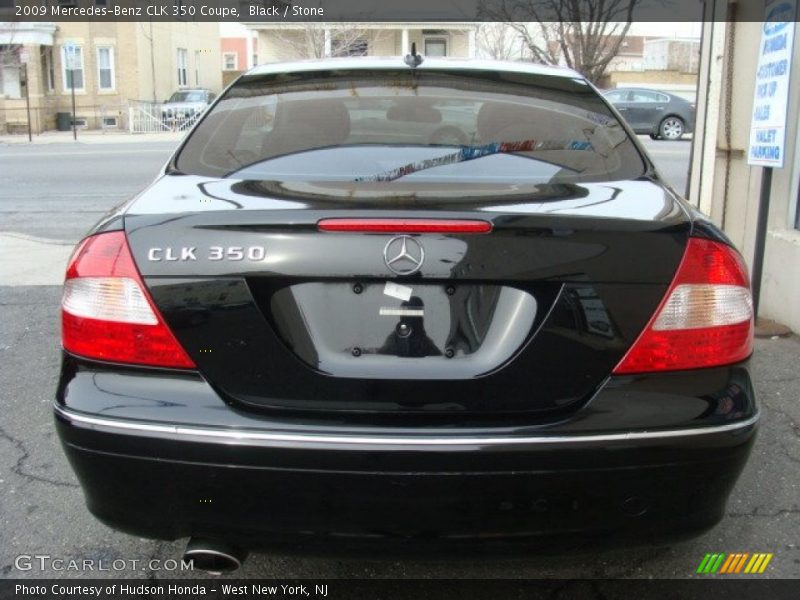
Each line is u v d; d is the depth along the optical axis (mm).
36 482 3424
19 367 4738
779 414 4039
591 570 2834
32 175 15344
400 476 2096
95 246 2277
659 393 2174
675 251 2205
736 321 2262
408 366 2158
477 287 2156
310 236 2137
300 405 2164
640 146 2945
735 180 5977
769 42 4746
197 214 2223
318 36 29344
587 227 2160
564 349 2152
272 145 2852
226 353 2174
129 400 2182
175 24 39875
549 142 2840
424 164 2676
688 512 2223
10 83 34406
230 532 2205
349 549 2197
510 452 2092
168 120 32969
